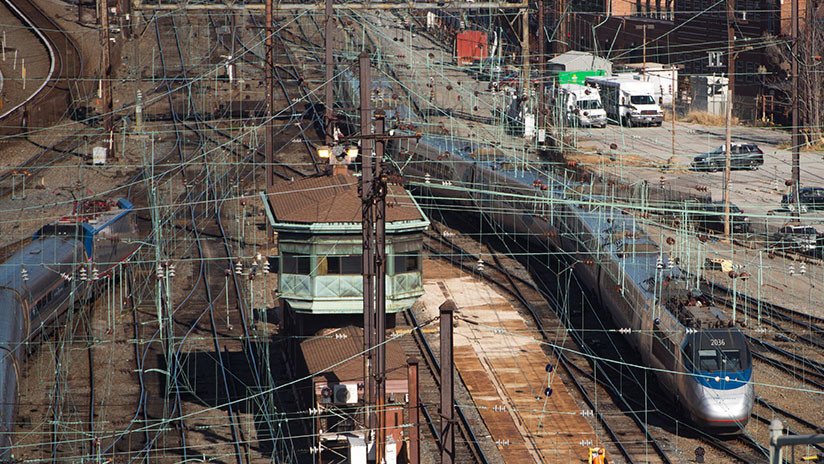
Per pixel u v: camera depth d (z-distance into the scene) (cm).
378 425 12706
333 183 17500
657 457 14662
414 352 18775
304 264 16275
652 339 16975
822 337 19100
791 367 17825
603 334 19638
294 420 15800
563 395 16850
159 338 19112
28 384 17012
